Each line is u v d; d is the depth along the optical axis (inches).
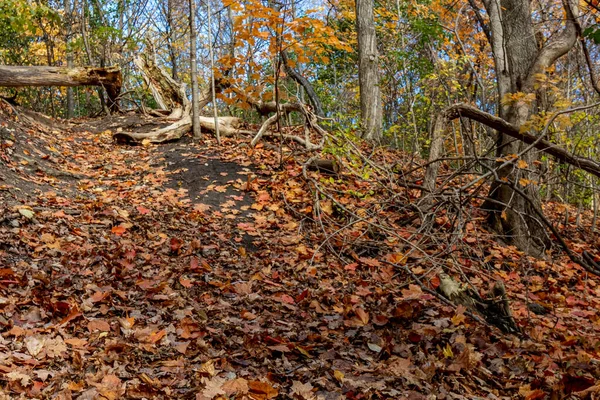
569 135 333.1
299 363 131.4
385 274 208.4
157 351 129.3
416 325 155.5
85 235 206.4
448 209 244.7
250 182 299.3
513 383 130.7
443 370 128.6
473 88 533.0
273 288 186.1
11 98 403.9
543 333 175.6
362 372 127.0
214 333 140.7
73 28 644.1
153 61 497.4
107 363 119.5
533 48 301.4
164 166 328.2
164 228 232.4
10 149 291.0
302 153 339.9
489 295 191.5
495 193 300.8
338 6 689.6
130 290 165.8
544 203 397.1
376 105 474.9
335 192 298.7
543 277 256.8
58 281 161.8
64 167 311.6
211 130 407.8
